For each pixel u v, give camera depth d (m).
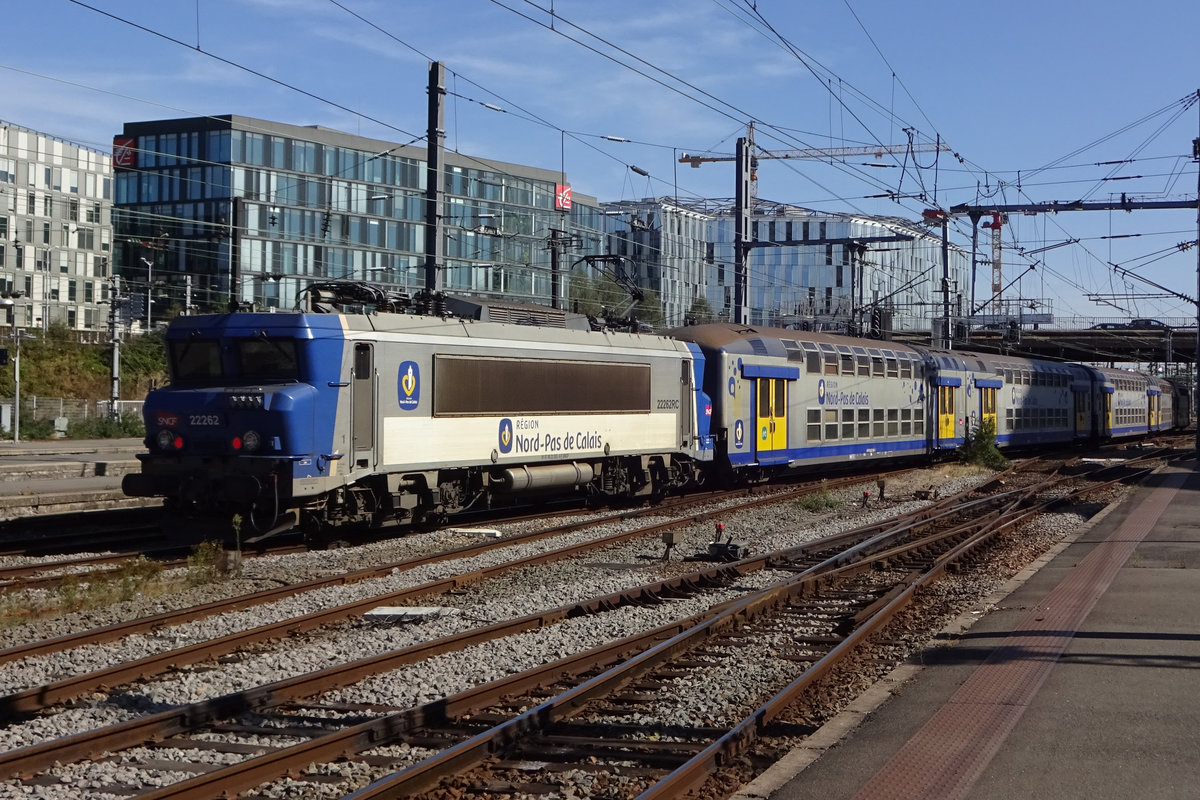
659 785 6.65
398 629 11.70
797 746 7.74
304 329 16.80
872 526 20.80
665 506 24.19
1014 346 65.75
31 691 8.80
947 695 8.80
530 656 10.55
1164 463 39.97
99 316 86.06
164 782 7.11
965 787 6.57
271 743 7.94
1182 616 11.70
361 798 6.40
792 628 12.14
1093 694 8.62
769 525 21.50
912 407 36.03
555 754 7.62
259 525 16.84
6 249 78.88
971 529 20.88
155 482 17.22
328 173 64.81
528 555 16.98
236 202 36.31
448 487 19.59
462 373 19.30
